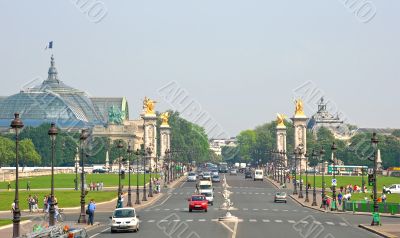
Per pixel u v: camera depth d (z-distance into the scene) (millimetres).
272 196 183000
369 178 111312
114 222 84375
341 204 147875
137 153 184875
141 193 191500
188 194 190375
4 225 91938
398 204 126875
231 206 135125
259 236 78938
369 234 85062
